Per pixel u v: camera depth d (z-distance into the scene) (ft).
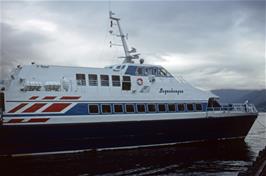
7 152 58.18
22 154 59.52
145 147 71.77
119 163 59.77
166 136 73.72
